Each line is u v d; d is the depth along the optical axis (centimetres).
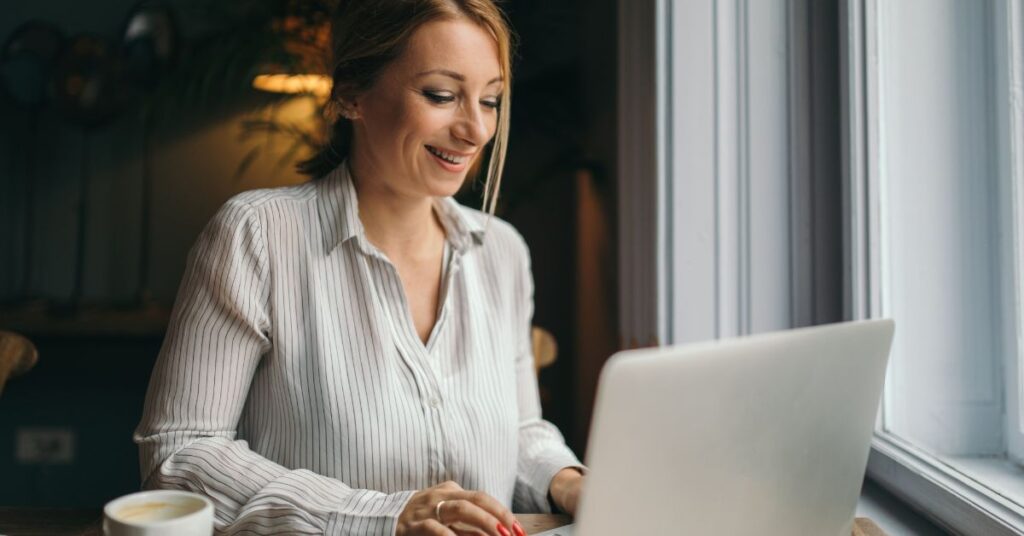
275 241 120
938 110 145
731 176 176
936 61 146
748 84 175
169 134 340
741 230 176
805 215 174
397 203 126
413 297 129
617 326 281
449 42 116
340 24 123
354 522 101
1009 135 131
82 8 339
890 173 158
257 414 121
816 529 88
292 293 119
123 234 342
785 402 77
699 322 176
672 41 176
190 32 337
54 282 340
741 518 77
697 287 176
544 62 339
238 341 116
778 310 175
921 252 150
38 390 327
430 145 119
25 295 338
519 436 140
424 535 96
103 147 340
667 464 68
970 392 142
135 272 342
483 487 124
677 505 71
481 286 136
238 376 116
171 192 342
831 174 172
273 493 104
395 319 122
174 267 343
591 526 66
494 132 125
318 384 117
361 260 122
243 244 117
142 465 115
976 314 140
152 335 312
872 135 160
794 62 174
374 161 124
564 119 333
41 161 338
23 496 329
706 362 68
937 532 129
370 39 118
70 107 330
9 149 336
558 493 127
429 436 120
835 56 171
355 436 117
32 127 337
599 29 303
